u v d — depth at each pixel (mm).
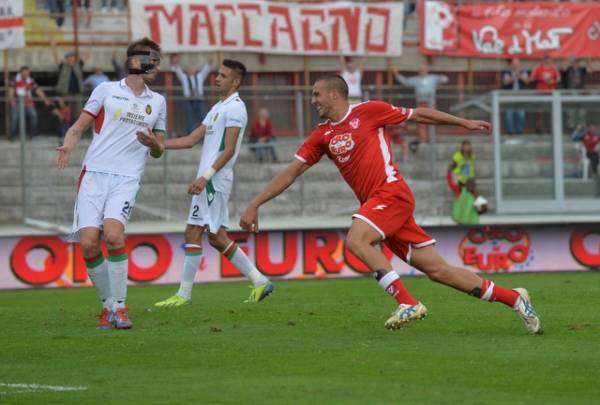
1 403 23875
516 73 92375
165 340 32656
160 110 35594
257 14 93375
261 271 61094
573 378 26078
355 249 31500
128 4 93438
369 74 97312
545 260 65000
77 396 24531
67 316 40062
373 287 52688
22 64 92312
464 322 36312
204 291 52375
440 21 97188
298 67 95562
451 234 64188
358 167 32062
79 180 35469
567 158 82125
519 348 30422
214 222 43094
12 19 89125
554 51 98062
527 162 82125
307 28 94625
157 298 48938
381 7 95938
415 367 27609
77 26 91250
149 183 77500
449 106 83500
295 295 47969
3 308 44594
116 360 29375
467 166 77250
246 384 25672
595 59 97938
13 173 79000
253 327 35625
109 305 35938
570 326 34938
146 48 35156
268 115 82625
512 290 32750
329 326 35781
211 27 92438
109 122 34938
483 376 26359
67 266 59625
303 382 25844
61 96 83875
